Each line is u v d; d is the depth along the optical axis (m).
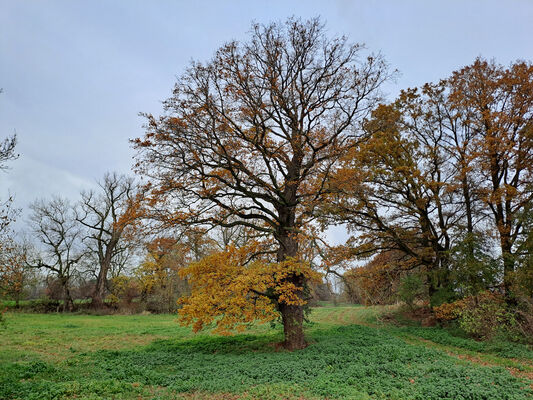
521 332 17.66
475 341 18.08
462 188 23.55
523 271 18.22
